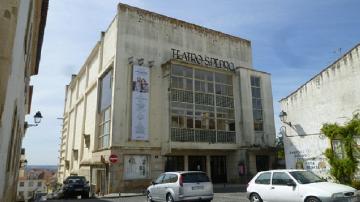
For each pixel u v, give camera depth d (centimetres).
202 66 2909
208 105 2903
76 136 4228
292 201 1039
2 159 456
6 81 383
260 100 3253
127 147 2464
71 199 2048
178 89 2741
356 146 1625
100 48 3212
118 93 2542
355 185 1584
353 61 1706
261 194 1162
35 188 8888
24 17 538
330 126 1739
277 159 3119
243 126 3020
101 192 2564
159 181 1484
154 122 2647
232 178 2958
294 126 1967
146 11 2861
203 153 2852
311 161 1827
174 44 2942
